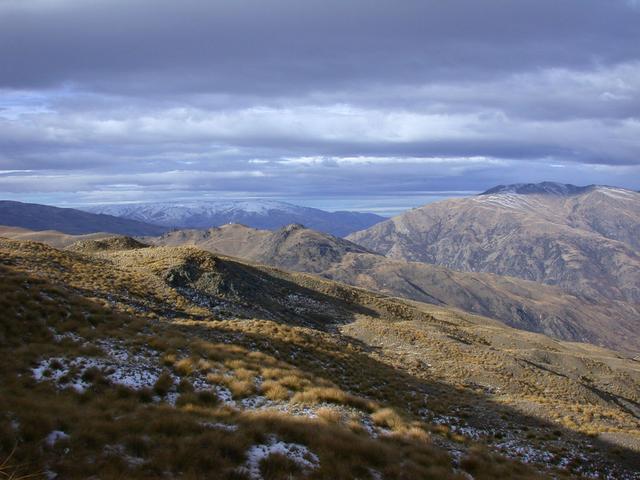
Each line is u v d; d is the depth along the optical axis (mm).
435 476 15883
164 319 33812
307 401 21281
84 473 11508
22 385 16812
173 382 20266
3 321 21828
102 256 63844
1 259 38469
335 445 15773
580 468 25406
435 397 34875
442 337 65062
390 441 18719
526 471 20547
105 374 19391
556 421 34562
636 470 26828
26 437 12633
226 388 21281
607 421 37000
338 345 43406
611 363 131875
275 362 26719
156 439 14000
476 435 27484
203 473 12570
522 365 58344
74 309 26641
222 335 31422
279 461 13781
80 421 14219
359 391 29688
